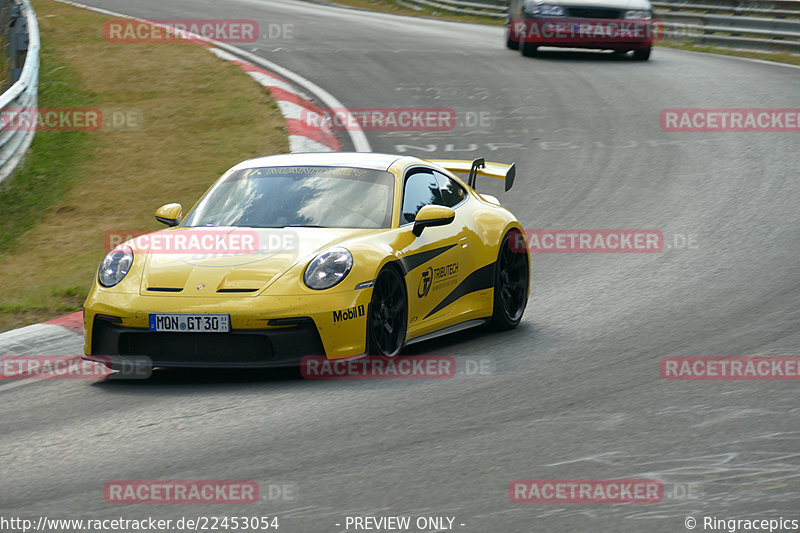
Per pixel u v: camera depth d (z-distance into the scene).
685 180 44.19
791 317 26.20
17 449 18.38
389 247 23.66
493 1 111.44
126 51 71.44
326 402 20.50
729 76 67.12
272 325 21.61
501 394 20.80
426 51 79.69
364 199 25.02
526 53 76.81
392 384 21.81
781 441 17.22
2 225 39.78
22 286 31.83
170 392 21.89
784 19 84.69
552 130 53.69
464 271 26.31
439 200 26.92
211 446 17.97
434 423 18.89
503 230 27.91
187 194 42.12
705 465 16.22
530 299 30.61
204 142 50.06
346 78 67.19
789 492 15.02
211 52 71.06
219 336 21.80
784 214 38.44
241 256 22.83
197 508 15.04
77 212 40.78
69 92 60.53
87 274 32.28
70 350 25.84
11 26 69.38
